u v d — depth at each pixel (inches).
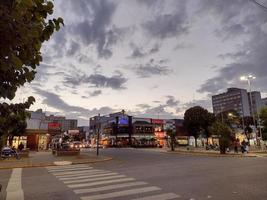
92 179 454.3
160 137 3070.9
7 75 104.8
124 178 458.9
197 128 2495.1
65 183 413.4
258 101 6063.0
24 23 94.2
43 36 114.1
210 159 906.1
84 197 309.6
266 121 1595.7
